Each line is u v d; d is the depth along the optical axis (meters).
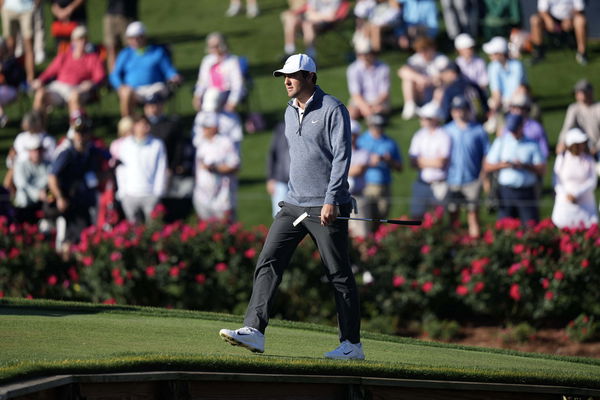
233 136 49.19
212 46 59.38
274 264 22.38
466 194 47.47
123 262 40.88
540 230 41.44
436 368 21.38
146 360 18.75
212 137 48.12
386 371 20.70
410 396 20.94
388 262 41.50
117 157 47.19
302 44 76.31
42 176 45.91
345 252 22.22
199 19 86.06
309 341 26.27
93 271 41.16
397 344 28.47
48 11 86.44
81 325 25.36
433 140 47.59
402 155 60.16
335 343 26.12
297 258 40.62
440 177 47.31
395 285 40.94
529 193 46.12
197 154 48.50
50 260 41.69
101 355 19.33
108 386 18.03
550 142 60.56
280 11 86.12
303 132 21.92
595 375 23.47
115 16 70.25
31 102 70.25
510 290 40.28
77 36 63.19
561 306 40.09
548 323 40.47
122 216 47.00
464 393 21.48
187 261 41.09
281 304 40.97
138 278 41.03
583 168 43.56
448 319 41.31
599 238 40.53
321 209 22.02
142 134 46.78
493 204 46.47
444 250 41.25
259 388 19.56
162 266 40.88
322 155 21.92
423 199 47.62
